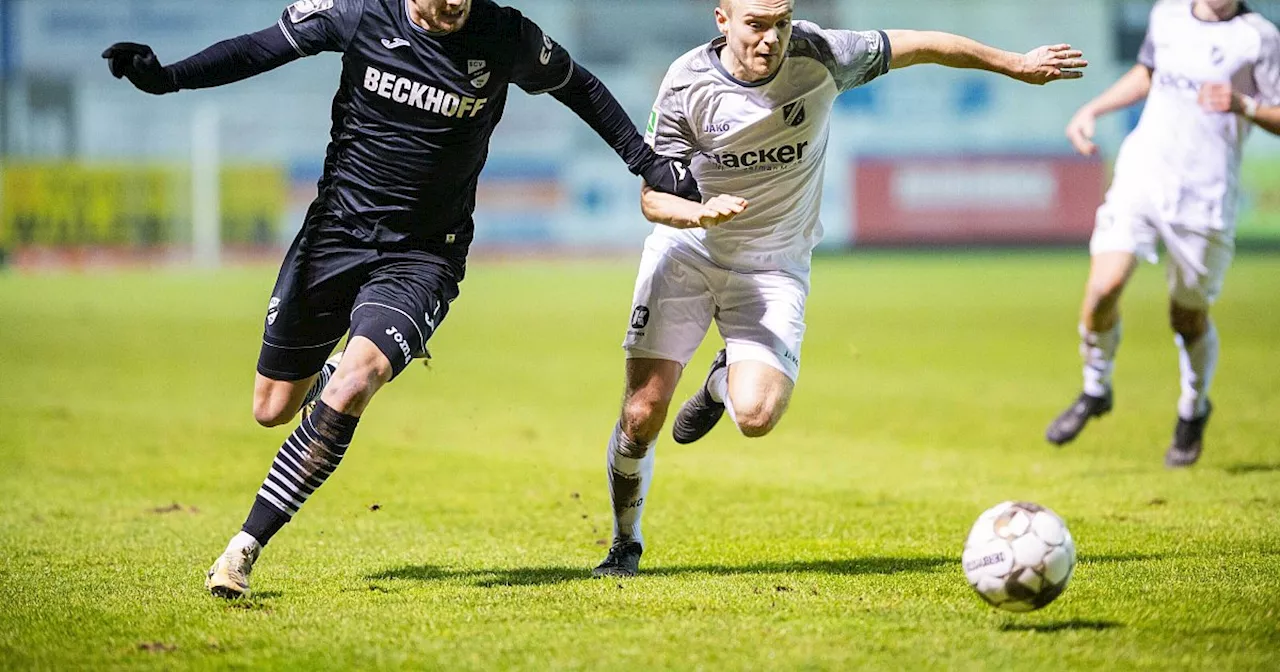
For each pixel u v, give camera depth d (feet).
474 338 106.42
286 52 28.58
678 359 31.53
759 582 30.14
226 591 28.02
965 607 26.94
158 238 197.06
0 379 80.23
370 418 65.98
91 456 54.13
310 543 36.76
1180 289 48.83
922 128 208.13
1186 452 49.60
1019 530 24.70
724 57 29.48
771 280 31.99
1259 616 25.84
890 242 208.13
